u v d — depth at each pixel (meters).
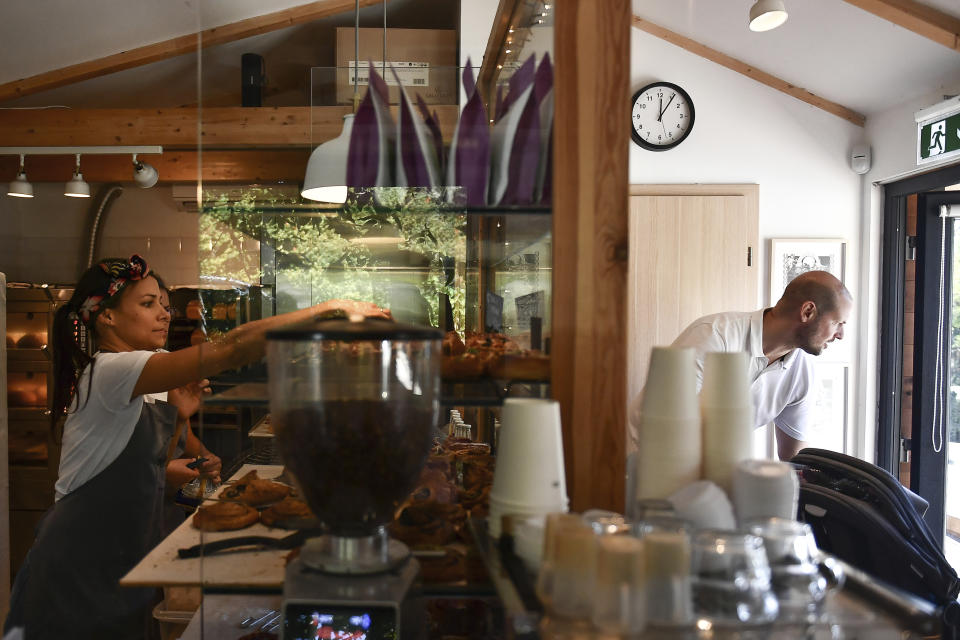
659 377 0.92
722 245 3.79
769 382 2.68
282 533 0.97
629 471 1.05
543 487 0.86
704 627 0.67
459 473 1.21
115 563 1.80
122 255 5.18
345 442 0.79
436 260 1.46
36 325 4.21
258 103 3.99
